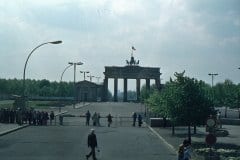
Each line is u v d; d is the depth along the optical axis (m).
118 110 114.75
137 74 188.38
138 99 187.88
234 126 65.81
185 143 20.97
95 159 28.56
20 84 196.50
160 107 43.97
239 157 29.23
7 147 35.94
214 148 33.66
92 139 28.47
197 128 60.41
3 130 50.94
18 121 60.00
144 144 39.44
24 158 29.05
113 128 60.47
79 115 91.69
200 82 40.62
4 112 63.28
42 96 198.00
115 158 29.44
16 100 67.19
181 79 40.28
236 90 94.56
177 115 39.31
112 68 189.38
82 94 194.25
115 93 190.50
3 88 190.88
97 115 65.38
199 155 29.89
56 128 58.62
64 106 129.12
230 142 40.44
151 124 62.72
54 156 30.28
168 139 43.53
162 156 30.80
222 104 119.88
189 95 39.31
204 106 39.25
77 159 28.84
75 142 40.50
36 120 63.94
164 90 44.66
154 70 188.00
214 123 24.78
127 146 37.50
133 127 63.19
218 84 134.75
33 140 42.00
